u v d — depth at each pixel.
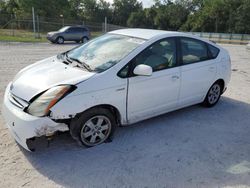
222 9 61.22
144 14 82.56
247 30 56.84
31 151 3.34
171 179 3.11
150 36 4.26
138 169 3.27
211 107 5.60
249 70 10.60
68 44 21.41
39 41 21.73
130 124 4.08
